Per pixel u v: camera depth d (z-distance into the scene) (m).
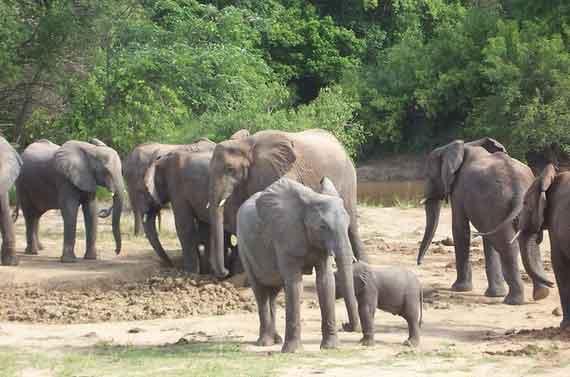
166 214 26.77
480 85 49.19
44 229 23.89
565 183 13.32
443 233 24.84
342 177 17.55
